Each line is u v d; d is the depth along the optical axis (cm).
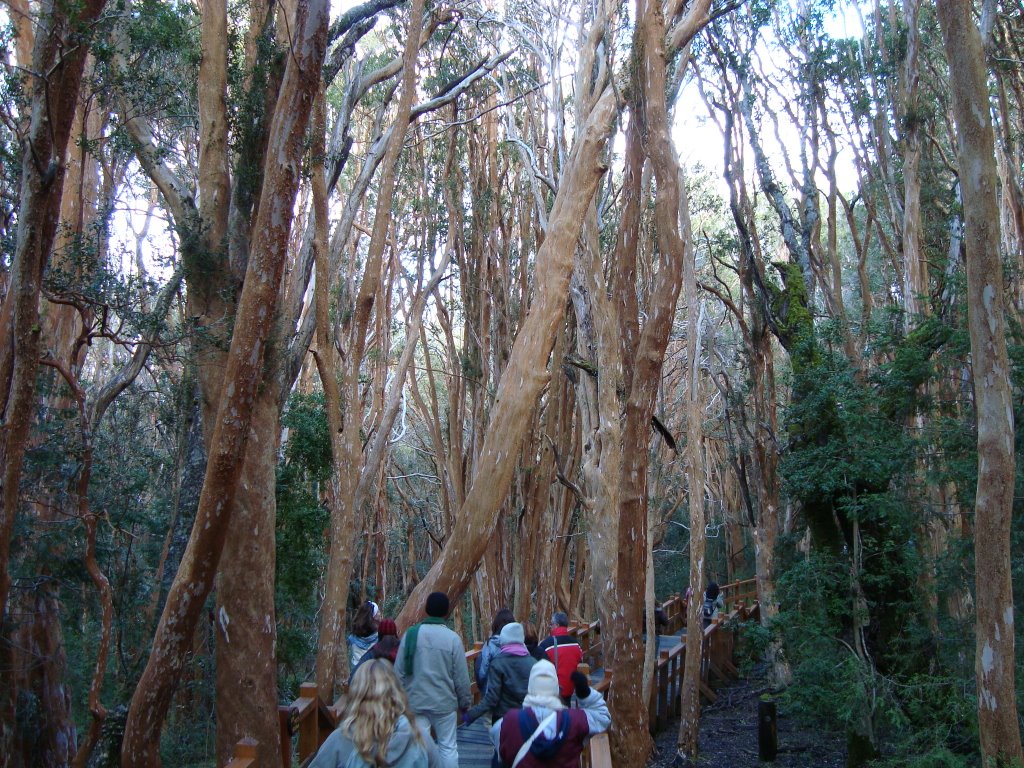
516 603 2028
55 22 781
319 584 2180
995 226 823
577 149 1129
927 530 1333
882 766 1071
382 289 2475
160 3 1223
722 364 2600
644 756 978
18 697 1416
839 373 1291
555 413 1973
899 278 2181
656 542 2964
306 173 1205
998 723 788
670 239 995
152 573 1675
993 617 798
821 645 1245
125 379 1426
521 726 503
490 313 2325
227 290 1082
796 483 1268
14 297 786
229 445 693
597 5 1416
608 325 1316
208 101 1155
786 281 1731
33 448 1222
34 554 1315
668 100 1459
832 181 2253
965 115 834
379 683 460
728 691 2045
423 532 3781
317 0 725
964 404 1249
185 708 1505
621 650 991
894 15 2116
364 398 2495
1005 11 1994
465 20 2142
